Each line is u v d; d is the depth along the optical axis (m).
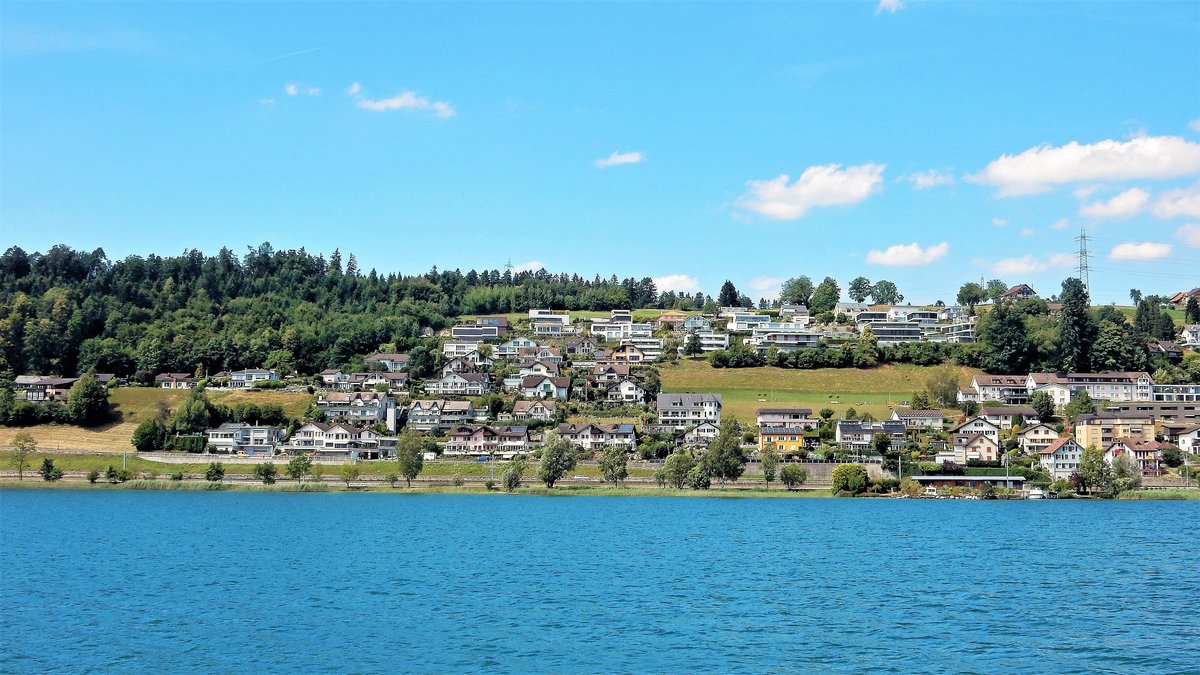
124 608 88.56
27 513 165.38
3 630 80.12
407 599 92.38
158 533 139.62
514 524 150.38
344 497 196.38
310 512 168.50
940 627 81.06
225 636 78.25
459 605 89.62
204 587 98.69
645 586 98.62
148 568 109.94
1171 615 85.44
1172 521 155.88
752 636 78.00
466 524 150.38
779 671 68.50
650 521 154.62
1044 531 142.38
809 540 132.38
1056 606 89.19
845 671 68.69
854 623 82.44
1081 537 135.62
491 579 102.69
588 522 153.25
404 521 154.62
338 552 121.38
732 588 97.56
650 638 77.38
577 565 111.44
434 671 68.81
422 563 113.00
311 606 89.31
